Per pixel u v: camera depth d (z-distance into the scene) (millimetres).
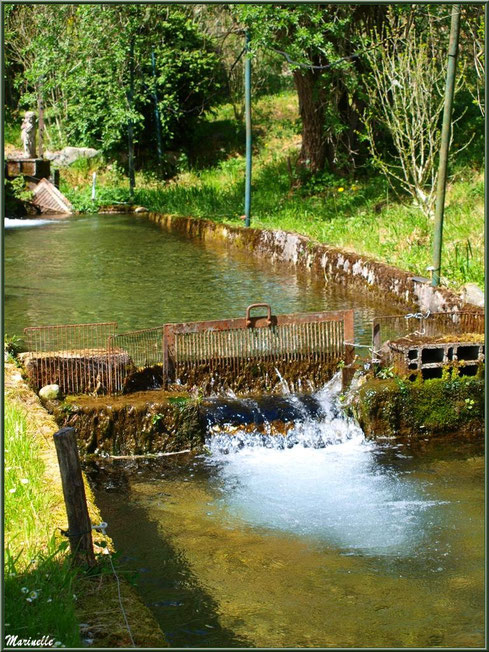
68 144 32625
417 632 5852
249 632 5859
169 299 14047
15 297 14250
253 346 10180
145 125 31375
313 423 9531
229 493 8172
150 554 6969
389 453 9180
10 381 9000
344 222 18344
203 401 9711
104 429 8992
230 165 29719
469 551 7004
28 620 4727
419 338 10133
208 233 21062
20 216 25891
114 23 28375
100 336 11484
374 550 7031
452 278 13117
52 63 28703
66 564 5273
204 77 31672
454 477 8500
